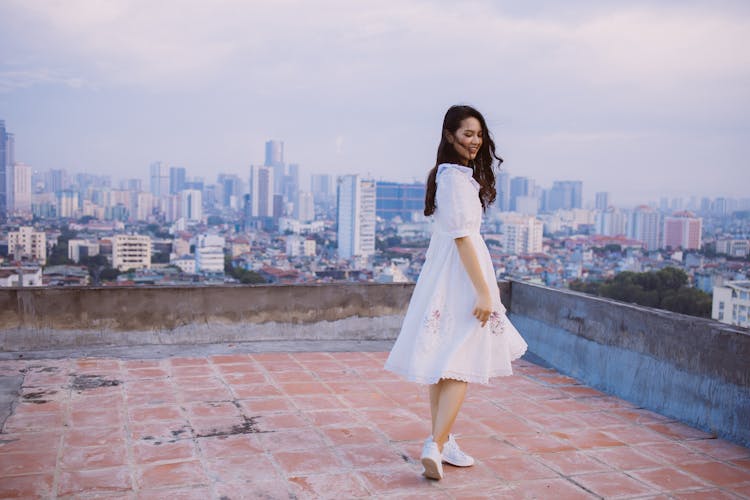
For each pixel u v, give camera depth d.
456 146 2.49
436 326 2.41
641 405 3.70
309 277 64.12
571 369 4.48
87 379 3.84
